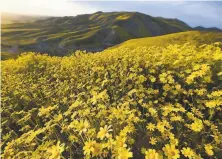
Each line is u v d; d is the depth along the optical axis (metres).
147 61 11.26
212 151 6.06
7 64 19.14
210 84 9.45
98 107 7.44
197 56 10.74
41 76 14.41
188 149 5.70
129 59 12.55
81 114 7.18
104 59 14.40
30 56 18.80
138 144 6.73
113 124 6.60
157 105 8.73
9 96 11.70
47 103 10.40
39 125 8.60
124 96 8.91
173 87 9.11
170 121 7.12
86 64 14.78
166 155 5.42
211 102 7.51
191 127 6.57
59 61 18.22
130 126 6.34
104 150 5.45
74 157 6.84
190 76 8.88
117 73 11.67
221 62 10.13
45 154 5.73
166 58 11.65
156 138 6.39
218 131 7.18
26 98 11.05
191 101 9.00
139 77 9.92
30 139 6.49
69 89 11.01
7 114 10.25
